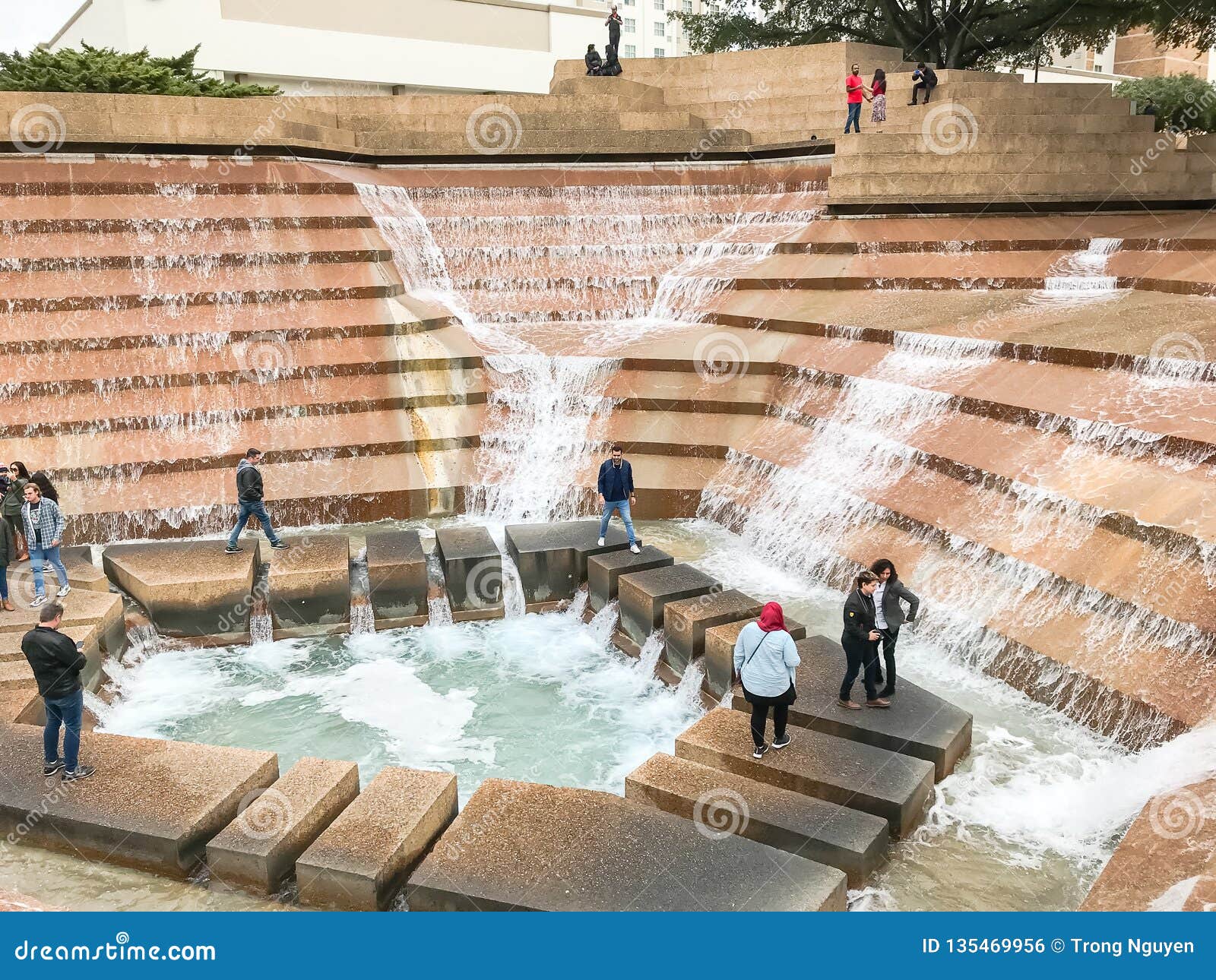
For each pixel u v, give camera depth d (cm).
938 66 3806
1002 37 3669
